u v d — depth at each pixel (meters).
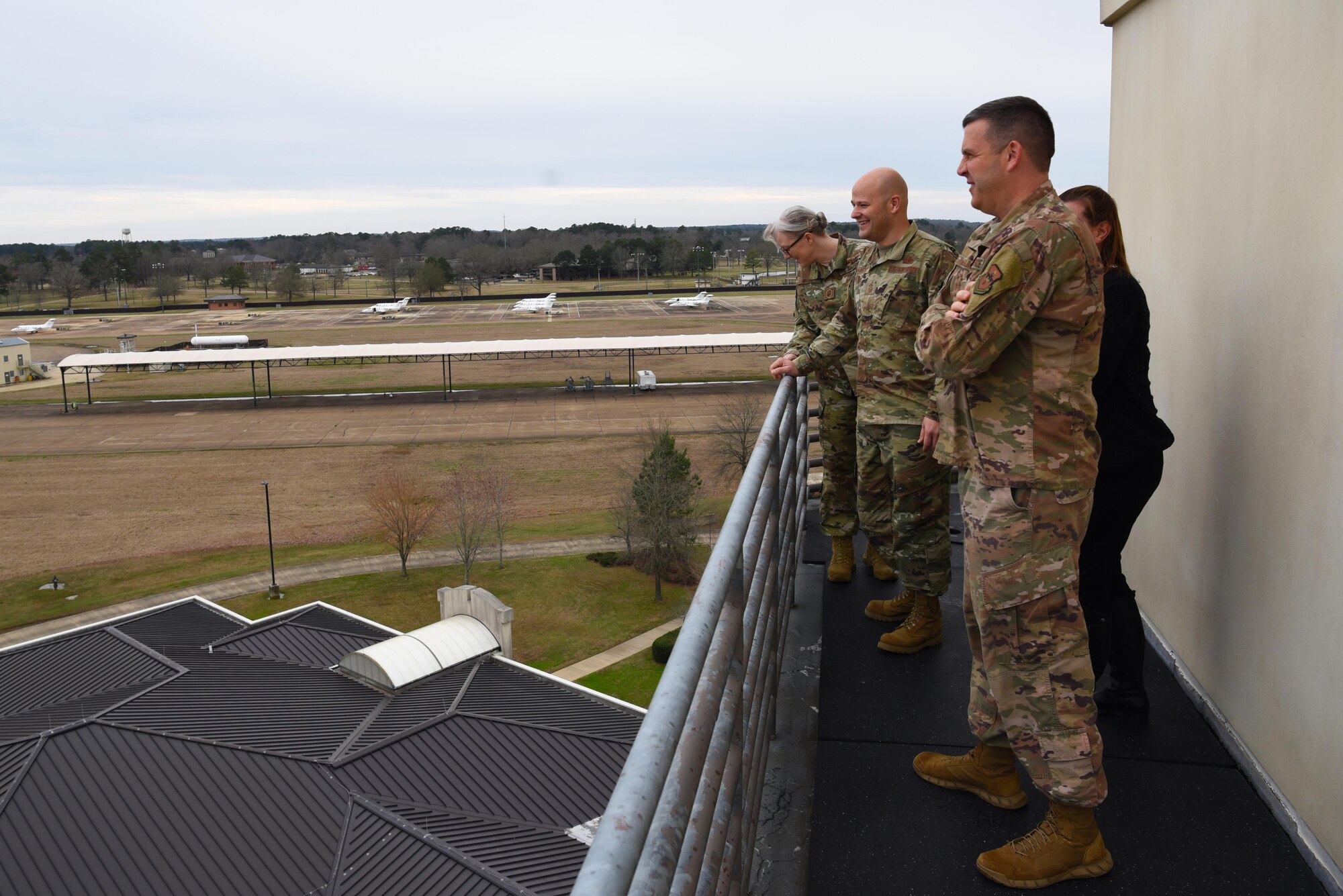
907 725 2.35
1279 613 2.03
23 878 11.10
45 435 53.19
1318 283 1.86
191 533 36.53
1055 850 1.77
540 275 187.62
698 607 0.99
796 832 1.94
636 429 50.53
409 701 16.03
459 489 35.00
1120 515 2.28
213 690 16.27
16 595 31.08
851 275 2.88
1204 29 2.52
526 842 12.15
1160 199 2.91
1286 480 2.01
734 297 139.12
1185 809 2.03
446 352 68.69
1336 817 1.77
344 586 31.39
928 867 1.83
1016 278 1.59
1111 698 2.44
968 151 1.73
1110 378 2.20
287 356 67.69
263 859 11.52
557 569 32.22
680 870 0.86
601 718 15.79
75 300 168.75
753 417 47.00
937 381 1.85
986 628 1.78
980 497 1.76
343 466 44.69
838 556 3.35
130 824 12.02
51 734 13.65
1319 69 1.85
